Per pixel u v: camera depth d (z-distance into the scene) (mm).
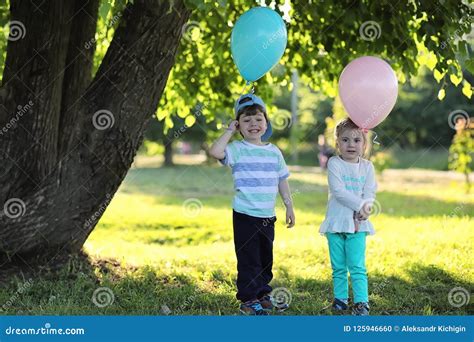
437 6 5934
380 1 6438
